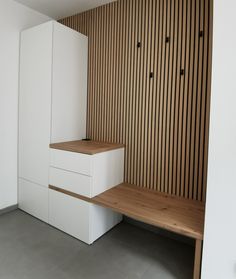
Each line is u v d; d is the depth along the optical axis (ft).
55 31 7.93
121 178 8.61
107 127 9.12
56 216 8.09
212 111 4.87
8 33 8.66
